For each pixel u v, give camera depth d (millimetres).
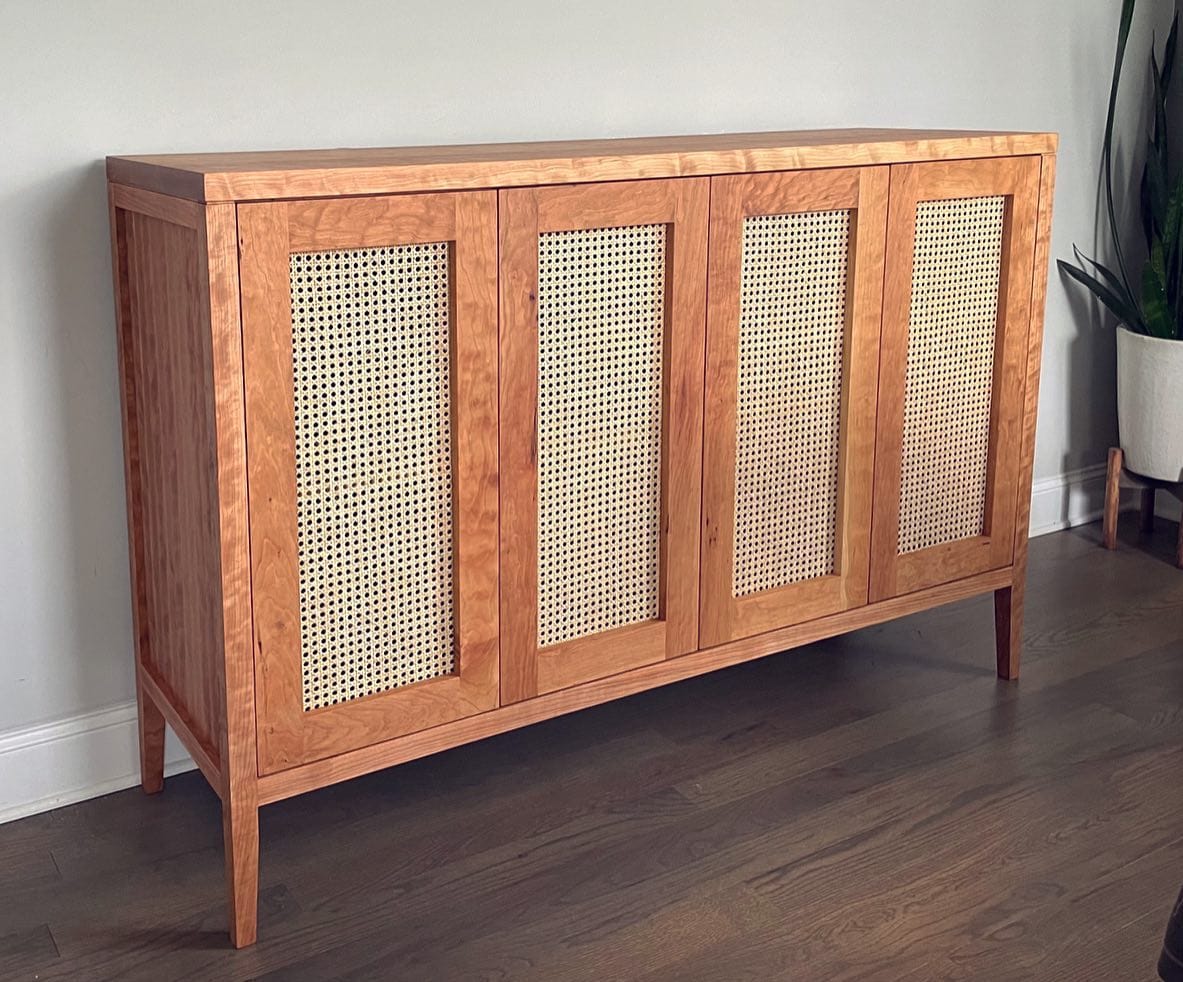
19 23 1846
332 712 1794
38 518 1994
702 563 2113
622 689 2070
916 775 2154
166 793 2113
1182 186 3047
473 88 2268
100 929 1764
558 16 2336
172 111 1990
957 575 2438
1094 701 2420
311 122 2115
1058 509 3410
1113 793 2096
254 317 1613
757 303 2074
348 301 1700
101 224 1959
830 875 1875
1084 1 3117
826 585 2270
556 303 1871
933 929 1751
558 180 1809
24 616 2010
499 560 1897
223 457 1626
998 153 2279
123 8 1921
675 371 1994
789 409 2160
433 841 1966
